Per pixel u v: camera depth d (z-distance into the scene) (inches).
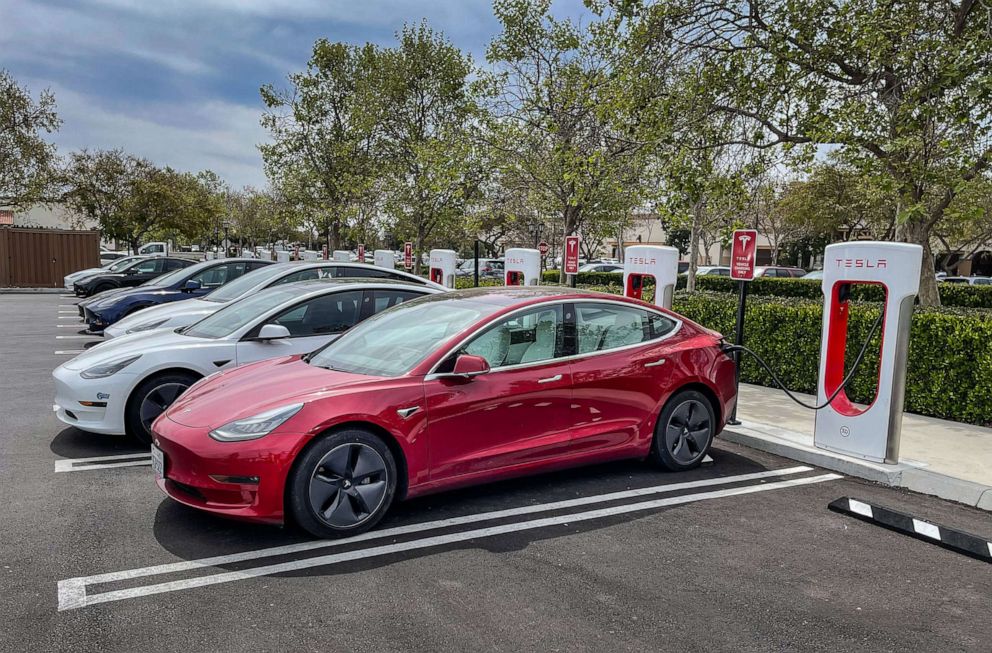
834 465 221.6
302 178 1006.4
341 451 157.5
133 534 160.4
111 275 784.9
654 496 193.0
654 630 121.4
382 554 151.9
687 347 215.3
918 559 154.7
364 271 365.1
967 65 289.9
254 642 116.0
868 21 316.8
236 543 156.1
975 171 323.0
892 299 210.2
